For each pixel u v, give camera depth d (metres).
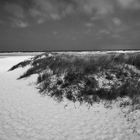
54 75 11.55
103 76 10.23
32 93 9.66
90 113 6.94
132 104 7.23
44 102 8.25
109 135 5.26
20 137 5.10
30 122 6.14
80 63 12.82
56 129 5.64
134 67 11.65
